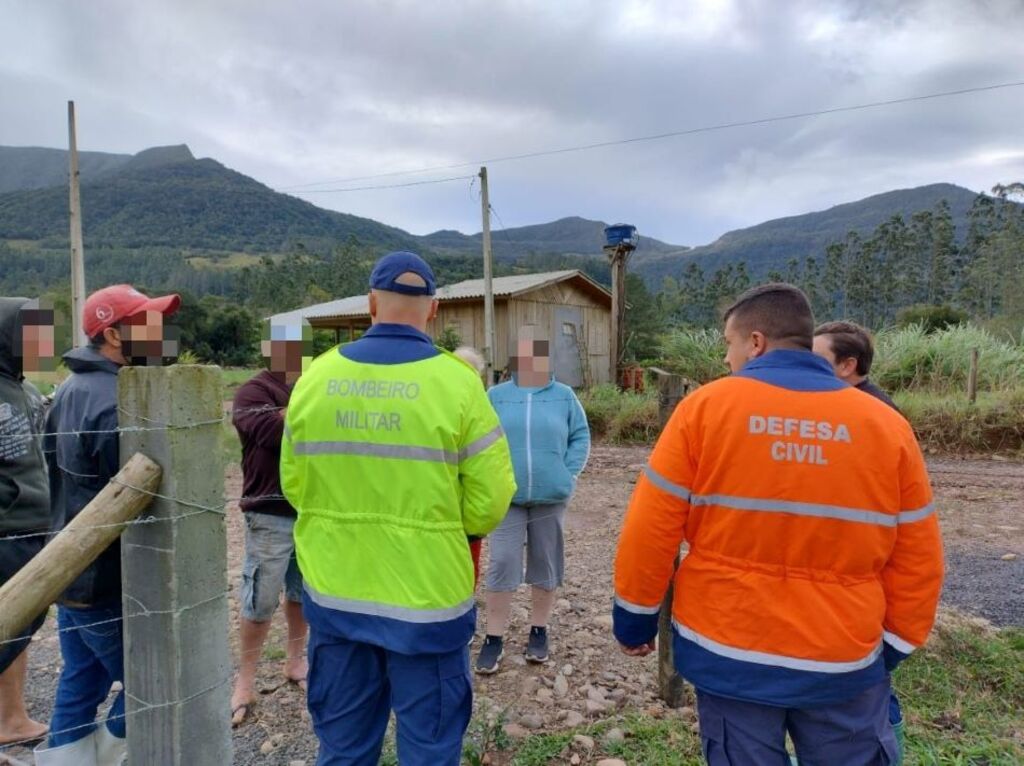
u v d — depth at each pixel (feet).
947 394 37.76
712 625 5.46
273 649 11.47
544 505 10.92
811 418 5.27
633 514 5.84
